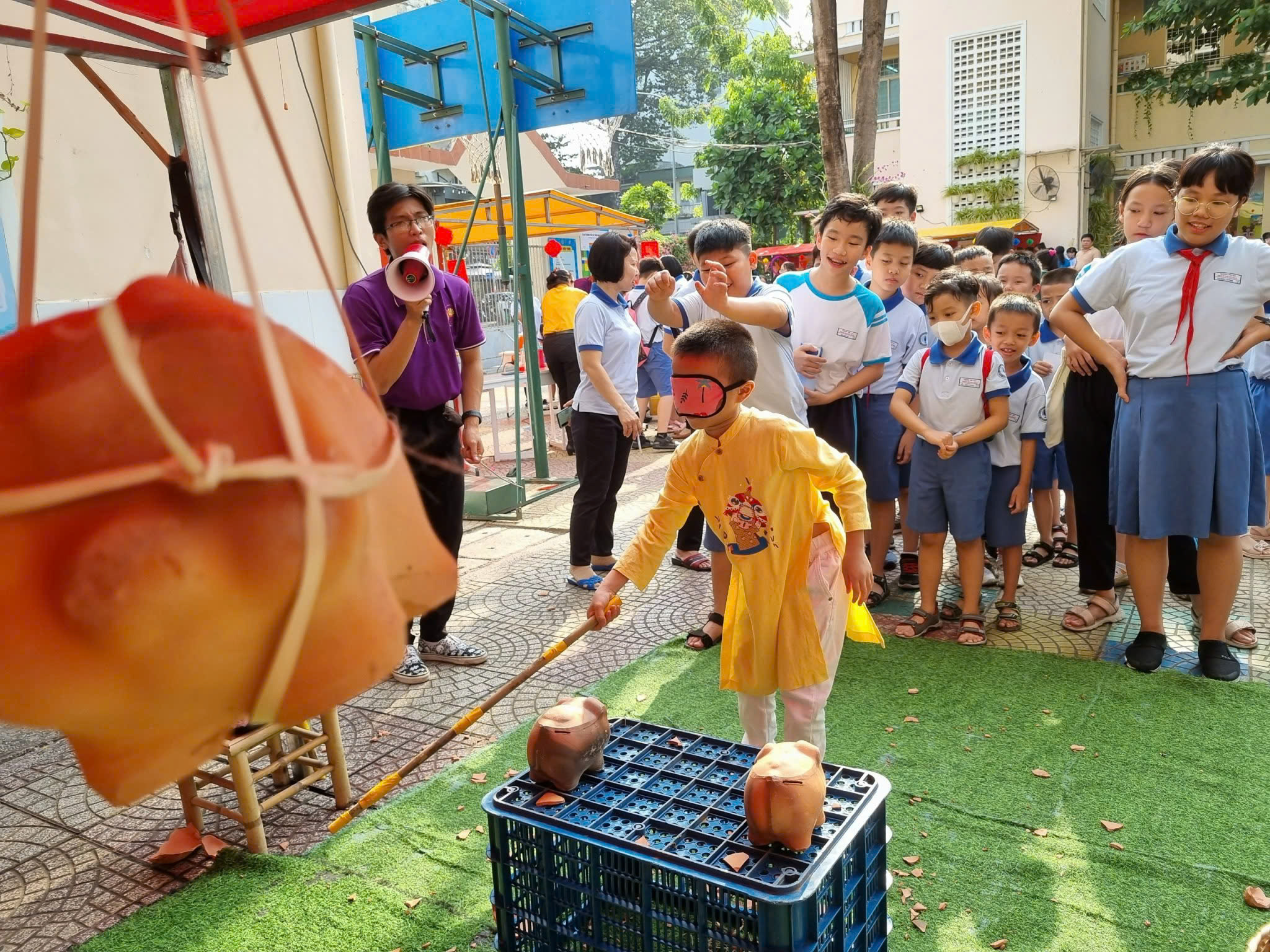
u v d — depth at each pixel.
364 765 3.00
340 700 0.63
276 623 0.59
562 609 4.48
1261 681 3.29
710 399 2.21
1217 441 3.16
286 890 2.30
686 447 2.38
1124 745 2.88
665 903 1.70
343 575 0.62
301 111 5.07
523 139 18.39
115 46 2.42
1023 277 4.96
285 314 4.95
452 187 16.27
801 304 3.96
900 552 5.21
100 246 4.11
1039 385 3.90
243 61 0.67
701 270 3.42
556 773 1.91
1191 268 3.13
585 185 20.05
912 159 18.02
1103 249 17.36
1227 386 3.15
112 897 2.36
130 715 0.57
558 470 8.12
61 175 3.94
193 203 2.65
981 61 17.11
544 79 6.84
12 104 3.36
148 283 0.61
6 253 3.65
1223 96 14.47
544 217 11.71
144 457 0.55
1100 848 2.36
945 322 3.68
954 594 4.48
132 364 0.56
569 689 3.54
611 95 6.73
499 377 8.73
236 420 0.58
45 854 2.57
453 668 3.80
